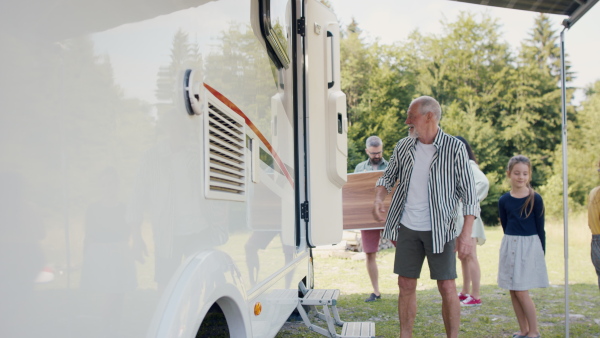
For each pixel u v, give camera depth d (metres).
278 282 2.54
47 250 0.89
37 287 0.87
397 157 3.62
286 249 2.75
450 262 3.45
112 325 1.07
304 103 3.25
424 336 4.39
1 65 0.82
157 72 1.30
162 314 1.26
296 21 3.25
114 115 1.10
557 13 4.18
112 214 1.08
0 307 0.80
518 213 3.89
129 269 1.14
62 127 0.94
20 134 0.85
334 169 3.43
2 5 0.82
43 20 0.90
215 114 1.68
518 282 3.89
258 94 2.24
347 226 5.38
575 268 8.52
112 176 1.09
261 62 2.29
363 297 5.83
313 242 3.25
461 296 5.46
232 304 1.69
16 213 0.83
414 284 3.56
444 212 3.39
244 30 2.04
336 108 3.45
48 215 0.90
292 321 4.72
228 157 1.82
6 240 0.81
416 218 3.48
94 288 1.01
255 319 2.07
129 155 1.16
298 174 3.25
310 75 3.26
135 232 1.17
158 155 1.29
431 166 3.41
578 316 5.14
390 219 3.61
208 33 1.66
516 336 4.08
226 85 1.81
